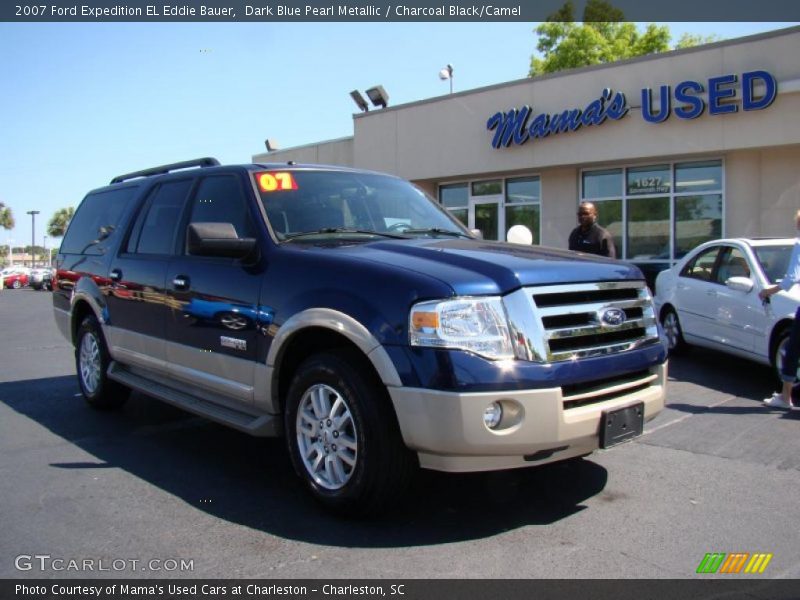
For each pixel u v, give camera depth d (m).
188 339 4.59
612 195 14.06
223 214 4.61
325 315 3.52
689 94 12.08
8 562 3.19
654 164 13.41
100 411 6.19
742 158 12.14
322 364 3.58
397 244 3.97
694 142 12.20
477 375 3.11
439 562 3.15
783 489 4.07
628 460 4.62
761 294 6.64
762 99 11.34
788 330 6.33
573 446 3.39
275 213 4.33
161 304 4.87
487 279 3.30
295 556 3.22
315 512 3.75
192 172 5.14
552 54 27.28
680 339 8.52
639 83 12.82
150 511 3.78
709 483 4.18
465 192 16.77
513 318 3.24
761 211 12.07
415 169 16.84
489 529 3.52
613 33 28.02
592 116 13.34
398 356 3.23
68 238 6.82
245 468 4.54
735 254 7.59
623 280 3.75
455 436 3.10
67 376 8.11
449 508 3.80
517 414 3.17
